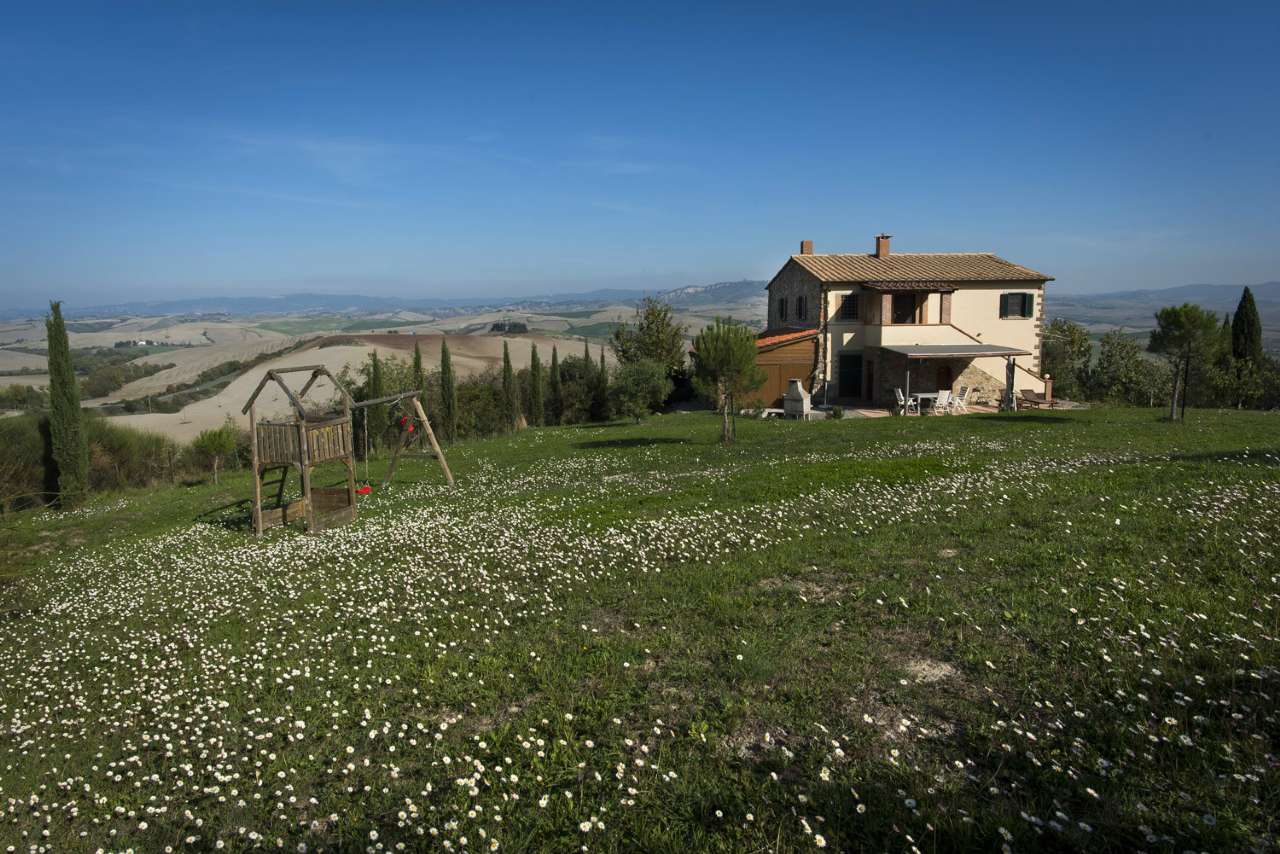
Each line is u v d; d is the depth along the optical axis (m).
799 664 7.18
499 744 6.40
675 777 5.54
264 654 9.34
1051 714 5.89
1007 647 7.11
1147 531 10.50
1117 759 5.13
